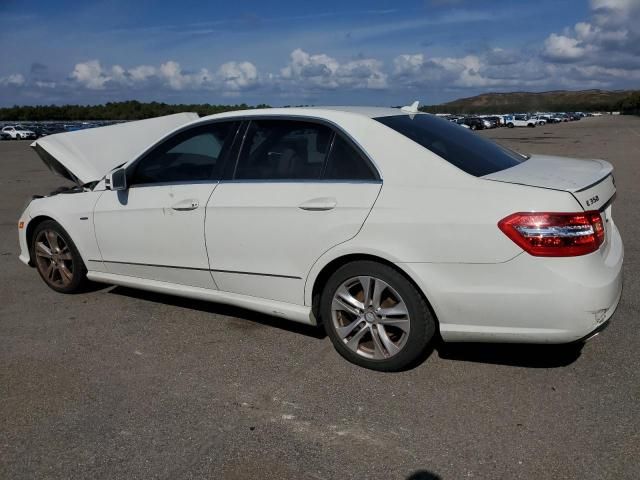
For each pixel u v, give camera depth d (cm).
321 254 344
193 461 264
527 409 299
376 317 337
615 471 247
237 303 395
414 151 329
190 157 409
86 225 461
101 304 477
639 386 318
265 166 374
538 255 287
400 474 251
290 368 354
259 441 278
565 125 7219
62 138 517
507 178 311
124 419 301
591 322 290
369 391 323
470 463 256
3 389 336
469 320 309
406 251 316
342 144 349
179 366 361
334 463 260
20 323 439
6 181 1468
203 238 392
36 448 277
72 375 352
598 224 302
